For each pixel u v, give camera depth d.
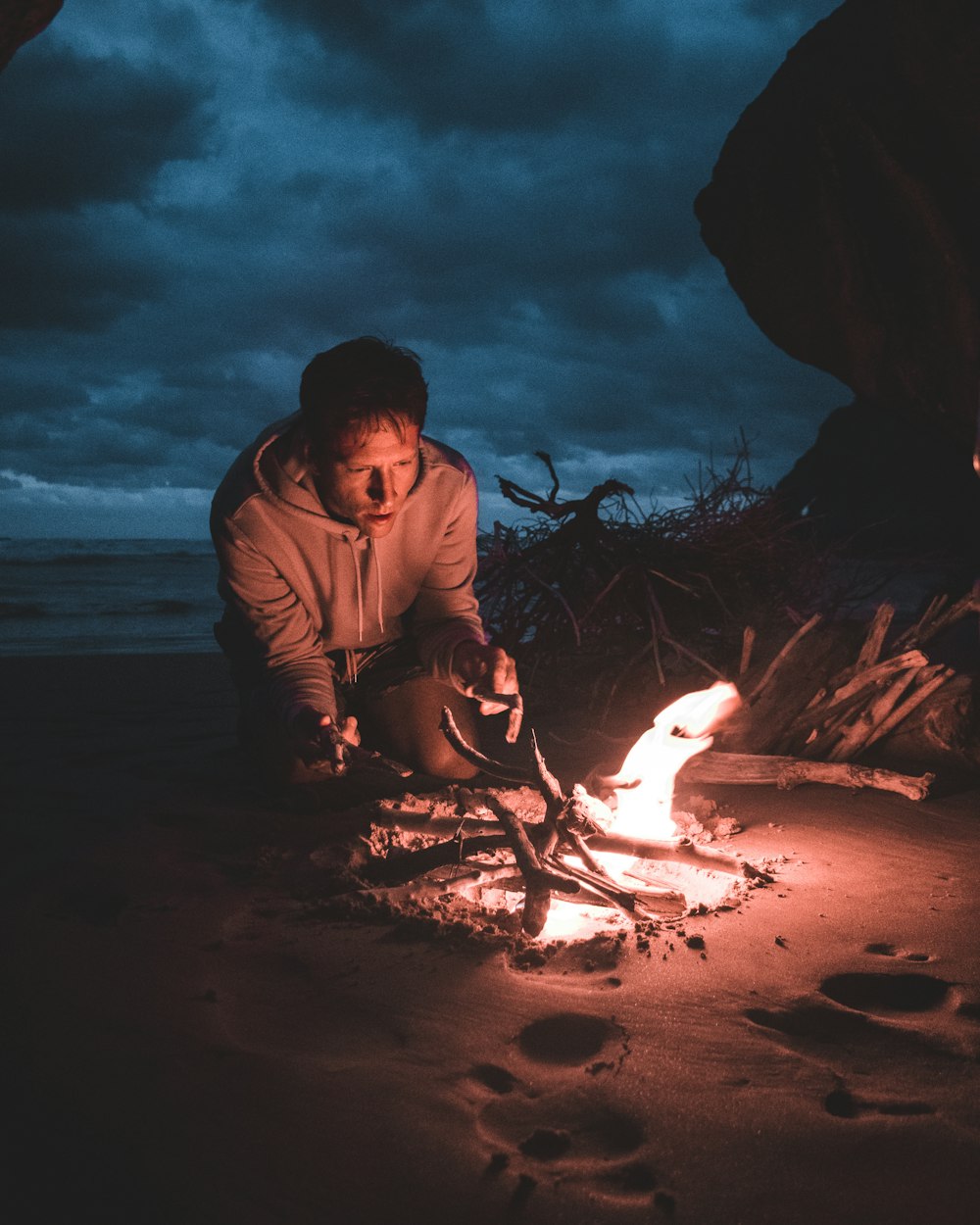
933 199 5.02
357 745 3.04
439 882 2.59
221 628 3.73
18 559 25.83
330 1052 1.81
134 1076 1.73
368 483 2.76
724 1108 1.63
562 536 5.26
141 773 3.78
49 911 2.46
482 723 4.79
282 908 2.49
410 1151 1.54
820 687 3.99
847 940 2.28
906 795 3.41
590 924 2.43
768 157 5.66
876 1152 1.52
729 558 5.24
